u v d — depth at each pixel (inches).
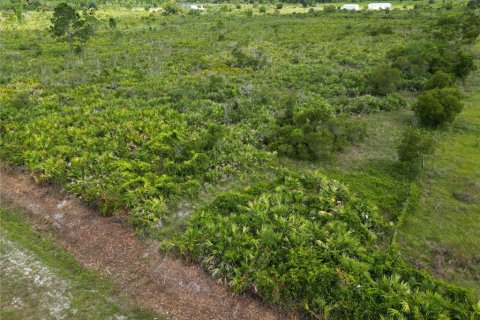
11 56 1724.9
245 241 560.7
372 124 1047.0
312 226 592.7
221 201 665.6
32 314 495.2
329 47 1924.2
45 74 1384.1
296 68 1509.6
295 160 860.0
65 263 580.4
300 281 499.2
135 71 1461.6
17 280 546.0
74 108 1043.9
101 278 554.3
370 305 464.8
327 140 852.0
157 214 649.6
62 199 706.2
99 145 843.4
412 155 804.0
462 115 1105.4
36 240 625.6
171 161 784.3
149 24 2918.3
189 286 532.7
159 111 1034.7
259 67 1587.1
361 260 540.1
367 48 1855.3
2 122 951.0
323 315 471.2
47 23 2812.5
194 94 1168.2
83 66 1546.5
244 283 512.1
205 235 578.6
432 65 1401.3
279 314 492.4
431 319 452.1
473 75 1464.1
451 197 734.5
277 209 634.8
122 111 1004.6
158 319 494.3
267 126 974.4
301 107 1075.9
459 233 640.4
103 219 653.3
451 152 898.7
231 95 1196.5
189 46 2001.7
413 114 1106.7
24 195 725.9
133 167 759.7
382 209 690.2
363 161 861.2
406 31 2309.3
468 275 560.7
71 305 509.4
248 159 834.8
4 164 812.6
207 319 493.4
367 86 1291.8
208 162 799.1
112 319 491.2
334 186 706.2
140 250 593.6
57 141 850.1
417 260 584.1
